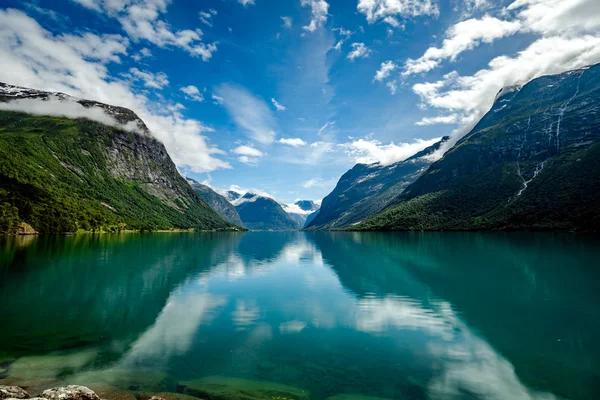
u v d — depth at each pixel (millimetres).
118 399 14547
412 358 19859
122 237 149875
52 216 151250
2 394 13523
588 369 18312
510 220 172750
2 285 38906
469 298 34469
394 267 56344
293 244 121250
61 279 43000
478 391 16000
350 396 15320
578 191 162500
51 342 21906
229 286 40594
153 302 32625
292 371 18000
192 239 153375
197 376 17219
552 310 29938
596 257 61938
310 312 29531
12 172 190750
